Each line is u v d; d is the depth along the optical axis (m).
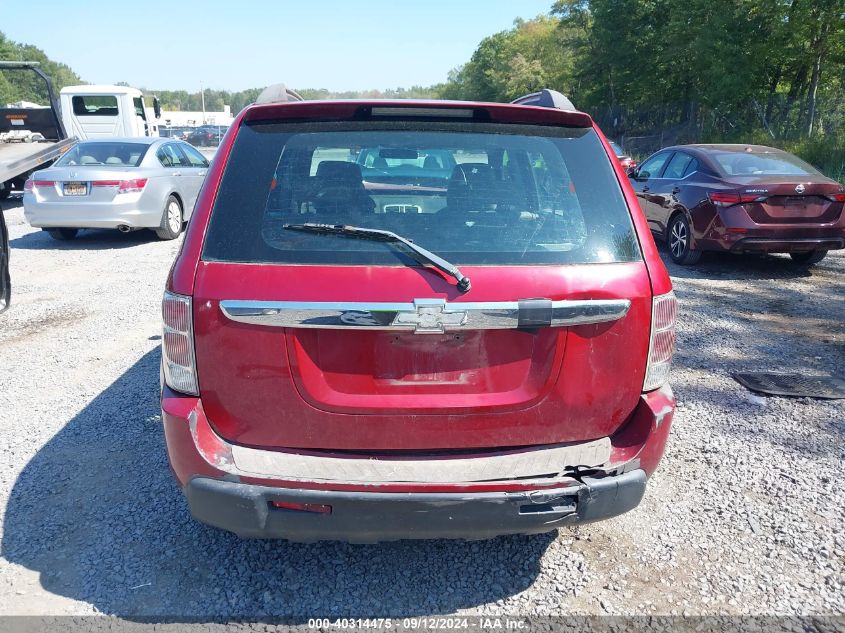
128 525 3.28
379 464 2.45
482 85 102.94
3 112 15.42
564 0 57.81
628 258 2.58
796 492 3.62
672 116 47.38
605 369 2.54
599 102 53.97
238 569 2.98
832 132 26.61
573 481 2.45
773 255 10.17
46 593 2.80
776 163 9.06
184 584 2.88
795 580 2.94
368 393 2.44
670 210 9.52
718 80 32.69
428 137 2.67
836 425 4.43
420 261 2.38
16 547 3.10
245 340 2.37
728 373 5.35
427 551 3.14
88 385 5.01
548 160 2.71
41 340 6.07
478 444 2.52
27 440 4.12
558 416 2.54
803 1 27.12
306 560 3.06
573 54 57.34
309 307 2.30
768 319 6.84
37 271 8.91
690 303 7.41
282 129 2.65
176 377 2.46
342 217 2.52
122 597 2.79
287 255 2.39
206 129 48.12
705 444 4.14
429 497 2.36
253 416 2.44
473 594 2.85
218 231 2.44
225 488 2.37
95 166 10.48
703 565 3.04
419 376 2.45
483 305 2.35
